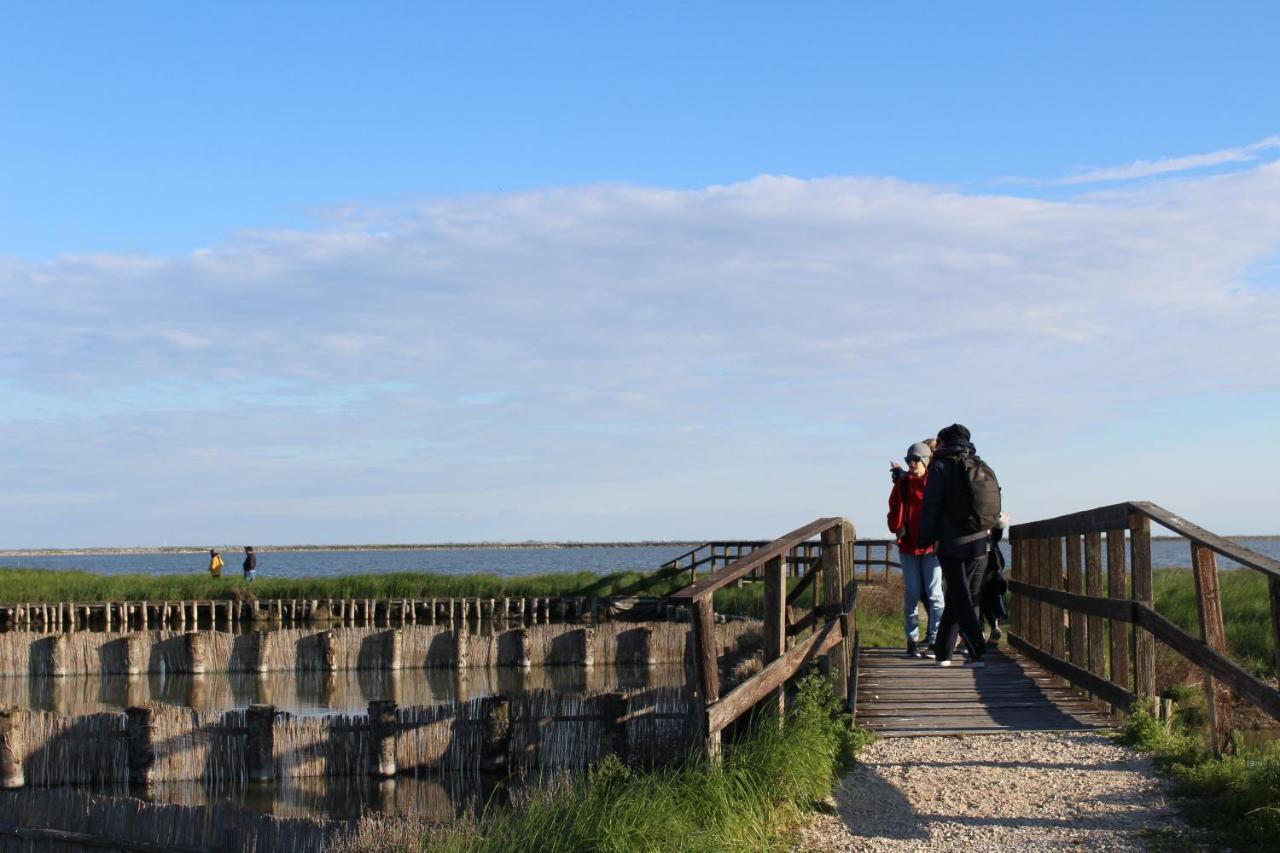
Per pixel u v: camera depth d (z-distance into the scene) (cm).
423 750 1509
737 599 3459
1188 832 638
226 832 927
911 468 1317
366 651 2880
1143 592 905
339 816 1294
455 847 691
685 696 1413
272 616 4344
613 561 18412
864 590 2702
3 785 1488
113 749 1522
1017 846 632
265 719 1496
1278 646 634
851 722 910
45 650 2811
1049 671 1182
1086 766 801
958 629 1234
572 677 2717
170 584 4541
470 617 4297
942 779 783
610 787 686
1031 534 1323
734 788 676
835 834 670
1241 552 683
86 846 977
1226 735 787
